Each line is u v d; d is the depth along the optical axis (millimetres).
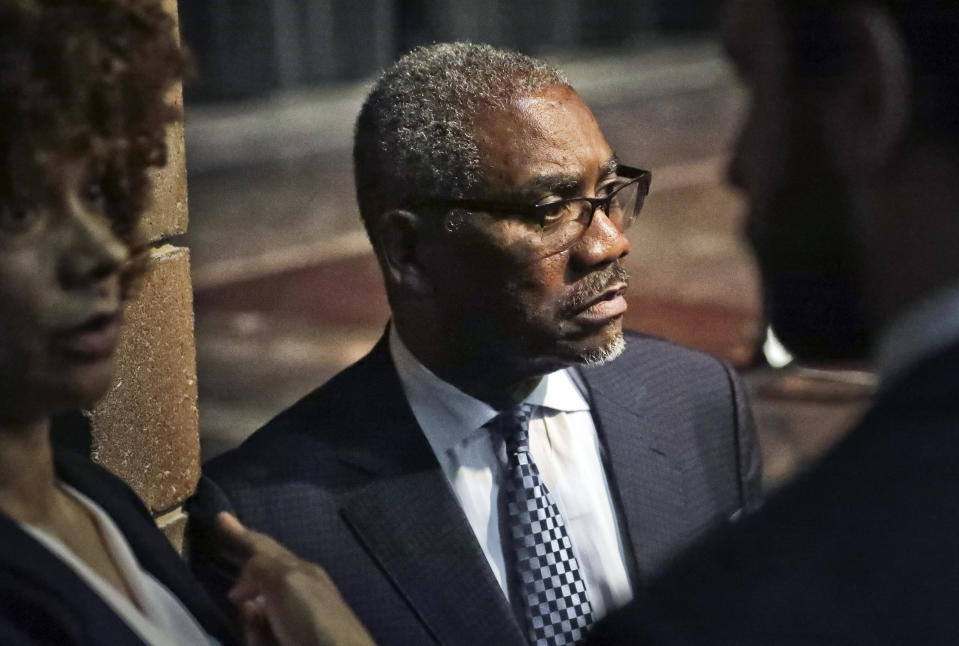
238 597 2291
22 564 1639
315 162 19922
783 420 6762
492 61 2906
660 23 31891
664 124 23891
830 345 1580
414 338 3066
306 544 2959
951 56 1350
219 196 17656
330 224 16312
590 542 3080
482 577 2939
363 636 2223
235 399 9938
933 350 1381
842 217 1496
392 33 25344
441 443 3059
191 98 22250
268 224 16203
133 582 1935
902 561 1273
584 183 2848
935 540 1271
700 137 22609
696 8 32312
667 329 11773
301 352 11211
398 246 2984
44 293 1693
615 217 2980
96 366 1763
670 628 1340
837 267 1522
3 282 1679
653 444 3244
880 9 1386
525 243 2822
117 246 1721
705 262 14391
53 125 1636
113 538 1970
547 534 3006
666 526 3162
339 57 24422
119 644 1683
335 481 3027
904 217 1421
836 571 1300
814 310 1562
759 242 1574
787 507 1384
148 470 3072
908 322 1428
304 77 23875
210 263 14289
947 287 1399
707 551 1407
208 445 8953
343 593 2928
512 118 2820
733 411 3447
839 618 1275
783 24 1479
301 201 17469
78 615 1659
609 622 1398
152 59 1753
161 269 3078
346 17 24391
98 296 1735
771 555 1344
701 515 3232
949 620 1235
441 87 2883
